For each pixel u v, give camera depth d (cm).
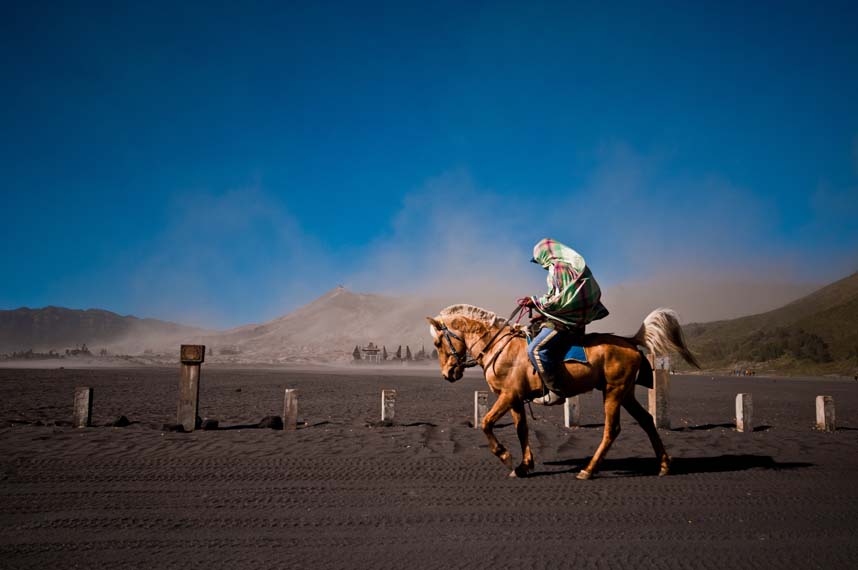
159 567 461
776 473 848
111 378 4191
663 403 1406
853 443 1155
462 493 716
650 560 482
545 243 862
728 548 514
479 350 868
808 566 471
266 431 1302
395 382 4175
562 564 471
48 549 503
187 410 1307
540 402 837
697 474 842
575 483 778
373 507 648
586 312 817
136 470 843
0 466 859
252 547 511
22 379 3916
